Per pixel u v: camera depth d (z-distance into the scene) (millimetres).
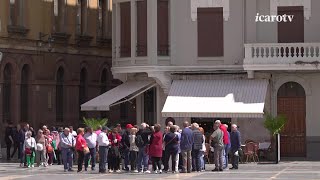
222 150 43781
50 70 63688
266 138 53219
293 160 51938
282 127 50719
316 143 53094
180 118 54188
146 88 54594
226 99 51781
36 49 62219
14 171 45750
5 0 59312
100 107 53500
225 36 53781
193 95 52375
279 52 51781
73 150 47281
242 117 51250
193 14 54094
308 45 51625
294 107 53312
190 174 41562
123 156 44906
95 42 69438
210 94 52281
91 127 47656
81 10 68000
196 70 53906
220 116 51250
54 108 64125
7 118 60031
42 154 49938
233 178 38562
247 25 53594
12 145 59312
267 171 43156
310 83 53062
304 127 53312
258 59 51875
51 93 63812
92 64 69062
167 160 43156
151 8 53969
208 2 53969
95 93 69500
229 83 52969
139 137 43688
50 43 63500
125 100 54469
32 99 61875
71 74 66188
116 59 55688
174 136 42750
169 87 54094
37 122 62219
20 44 60594
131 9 54688
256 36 53438
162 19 54250
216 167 43781
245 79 53250
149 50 53938
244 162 50469
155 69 53812
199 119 54031
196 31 54094
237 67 53375
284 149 53531
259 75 53062
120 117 71312
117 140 44594
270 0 53375
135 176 40875
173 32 54219
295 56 51688
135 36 54562
